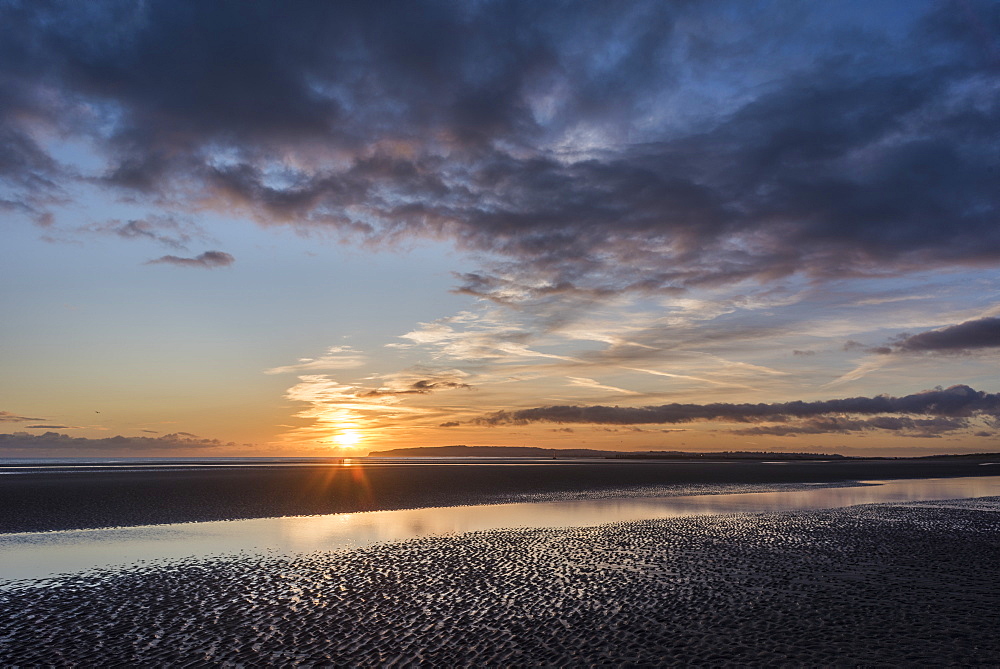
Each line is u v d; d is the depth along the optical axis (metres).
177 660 11.66
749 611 14.87
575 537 26.22
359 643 12.59
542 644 12.51
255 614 14.60
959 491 53.19
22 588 17.17
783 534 27.16
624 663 11.41
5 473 63.88
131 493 41.59
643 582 17.91
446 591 16.81
